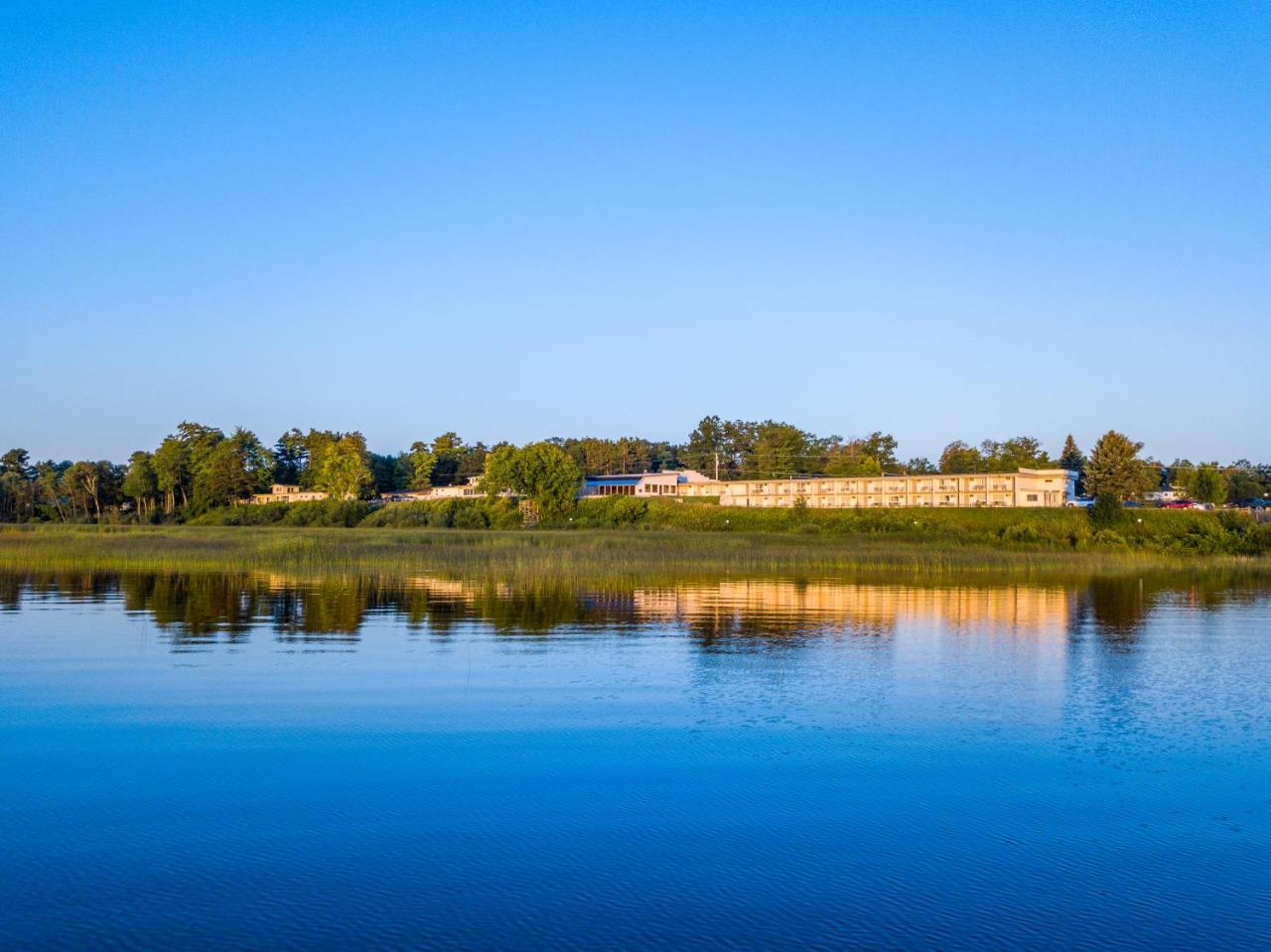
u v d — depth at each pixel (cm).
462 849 1525
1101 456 15588
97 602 4412
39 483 18612
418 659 2998
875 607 4434
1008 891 1393
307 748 2033
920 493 13775
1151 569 7006
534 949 1223
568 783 1823
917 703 2470
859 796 1769
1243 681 2777
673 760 1962
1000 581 5894
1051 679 2784
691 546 7962
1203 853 1534
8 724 2211
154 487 17425
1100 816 1684
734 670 2866
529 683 2664
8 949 1209
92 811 1673
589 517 13475
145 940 1236
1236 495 18250
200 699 2456
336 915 1306
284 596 4672
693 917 1309
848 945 1240
